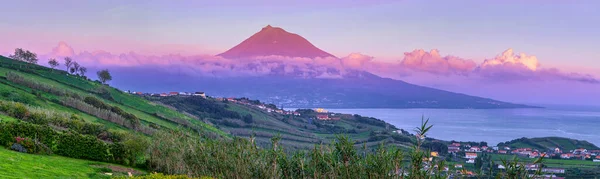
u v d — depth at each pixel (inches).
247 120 6520.7
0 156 1139.3
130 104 4448.8
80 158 1440.7
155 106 4820.4
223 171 944.3
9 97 2758.4
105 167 1332.4
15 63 5068.9
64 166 1214.9
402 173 628.7
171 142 1365.7
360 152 691.4
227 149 972.6
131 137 1721.2
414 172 602.5
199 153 1055.6
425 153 607.5
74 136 1453.0
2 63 4655.5
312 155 740.7
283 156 794.2
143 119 3612.2
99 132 1994.3
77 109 2989.7
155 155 1480.1
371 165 642.8
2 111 1894.7
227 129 5433.1
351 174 668.1
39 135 1412.4
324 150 730.2
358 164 665.0
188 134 1376.7
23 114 1923.0
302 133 6107.3
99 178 1135.0
